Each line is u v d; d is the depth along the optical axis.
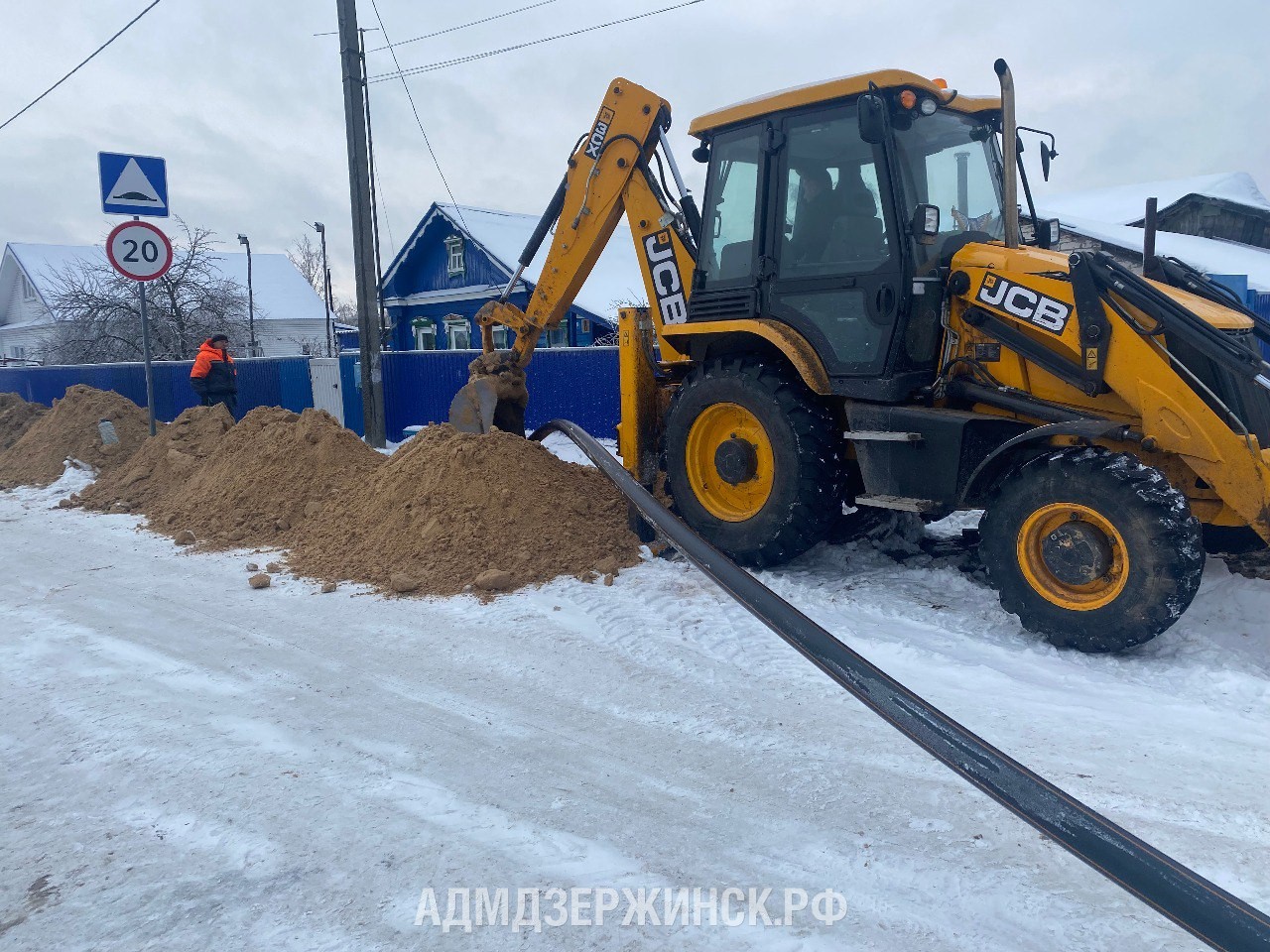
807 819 2.79
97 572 5.88
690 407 5.58
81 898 2.45
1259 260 17.39
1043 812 2.45
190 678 4.00
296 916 2.35
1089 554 4.01
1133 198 22.59
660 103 6.17
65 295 24.31
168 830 2.78
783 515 5.11
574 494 6.05
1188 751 3.16
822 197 5.06
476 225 23.31
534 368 12.50
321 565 5.70
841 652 3.52
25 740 3.43
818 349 5.05
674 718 3.51
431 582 5.21
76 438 9.98
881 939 2.24
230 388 10.96
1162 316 4.00
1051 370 4.41
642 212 6.28
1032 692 3.66
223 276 36.38
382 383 12.31
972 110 5.22
